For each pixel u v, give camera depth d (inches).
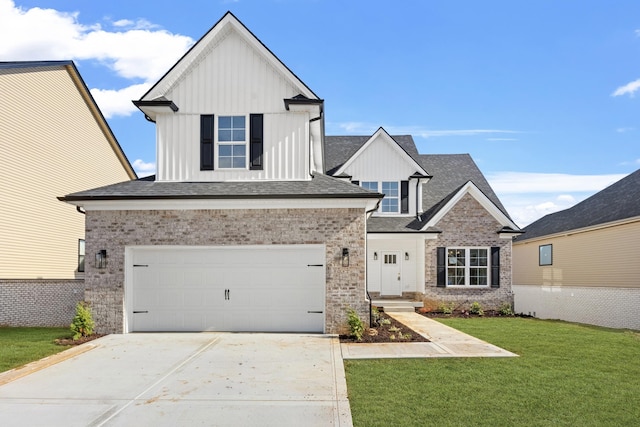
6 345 456.8
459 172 985.5
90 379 337.7
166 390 312.3
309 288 516.4
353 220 506.6
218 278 520.7
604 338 522.6
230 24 553.6
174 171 557.0
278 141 558.6
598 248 852.0
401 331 538.3
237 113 560.1
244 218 510.9
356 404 282.4
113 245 512.1
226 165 560.7
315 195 495.8
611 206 870.4
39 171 789.9
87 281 509.7
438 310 807.1
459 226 823.1
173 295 519.8
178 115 561.0
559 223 1023.0
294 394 302.7
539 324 663.1
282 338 481.4
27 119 759.7
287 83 561.6
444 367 368.5
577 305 698.2
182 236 511.5
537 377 341.7
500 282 821.9
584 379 338.0
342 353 416.5
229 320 518.0
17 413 273.3
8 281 634.8
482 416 263.0
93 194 504.7
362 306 501.4
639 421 257.9
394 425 250.1
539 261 1076.5
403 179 879.7
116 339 477.7
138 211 514.0
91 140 945.5
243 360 390.3
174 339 476.7
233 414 270.2
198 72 564.7
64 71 853.8
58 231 843.4
